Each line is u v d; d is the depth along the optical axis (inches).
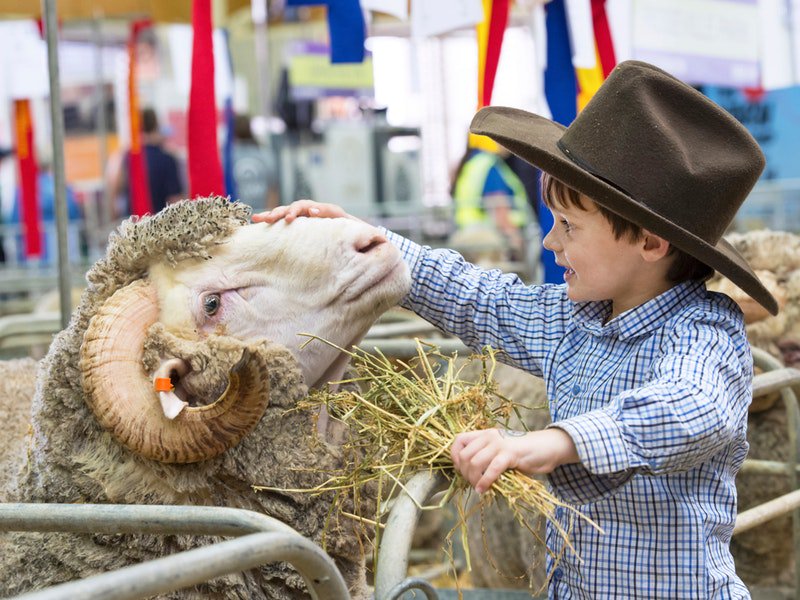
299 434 88.4
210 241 91.0
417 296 103.3
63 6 219.5
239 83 428.1
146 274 90.3
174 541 87.0
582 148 85.4
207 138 136.4
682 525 81.6
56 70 133.5
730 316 85.0
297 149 408.5
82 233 392.2
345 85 292.4
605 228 83.9
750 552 166.1
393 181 422.0
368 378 83.6
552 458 69.3
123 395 83.4
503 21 150.5
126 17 229.5
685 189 81.8
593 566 83.9
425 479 73.2
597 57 167.9
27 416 122.0
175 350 85.9
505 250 337.4
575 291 87.7
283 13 322.7
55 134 133.3
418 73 242.5
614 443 69.8
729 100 305.9
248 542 58.0
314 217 96.0
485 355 88.0
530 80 340.5
